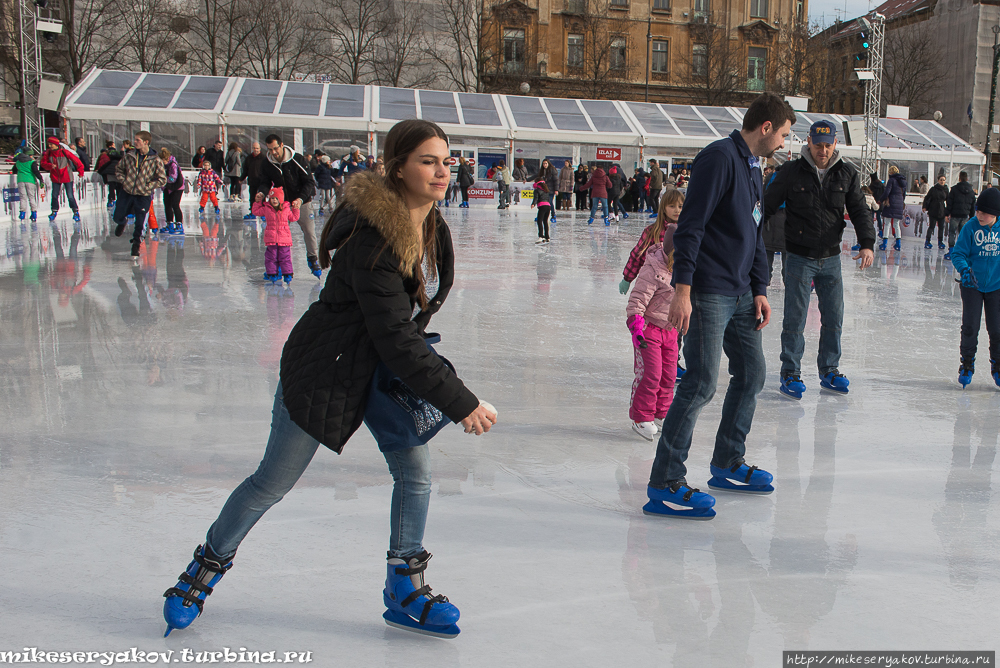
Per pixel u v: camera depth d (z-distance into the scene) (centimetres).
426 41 4425
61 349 553
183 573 215
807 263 494
